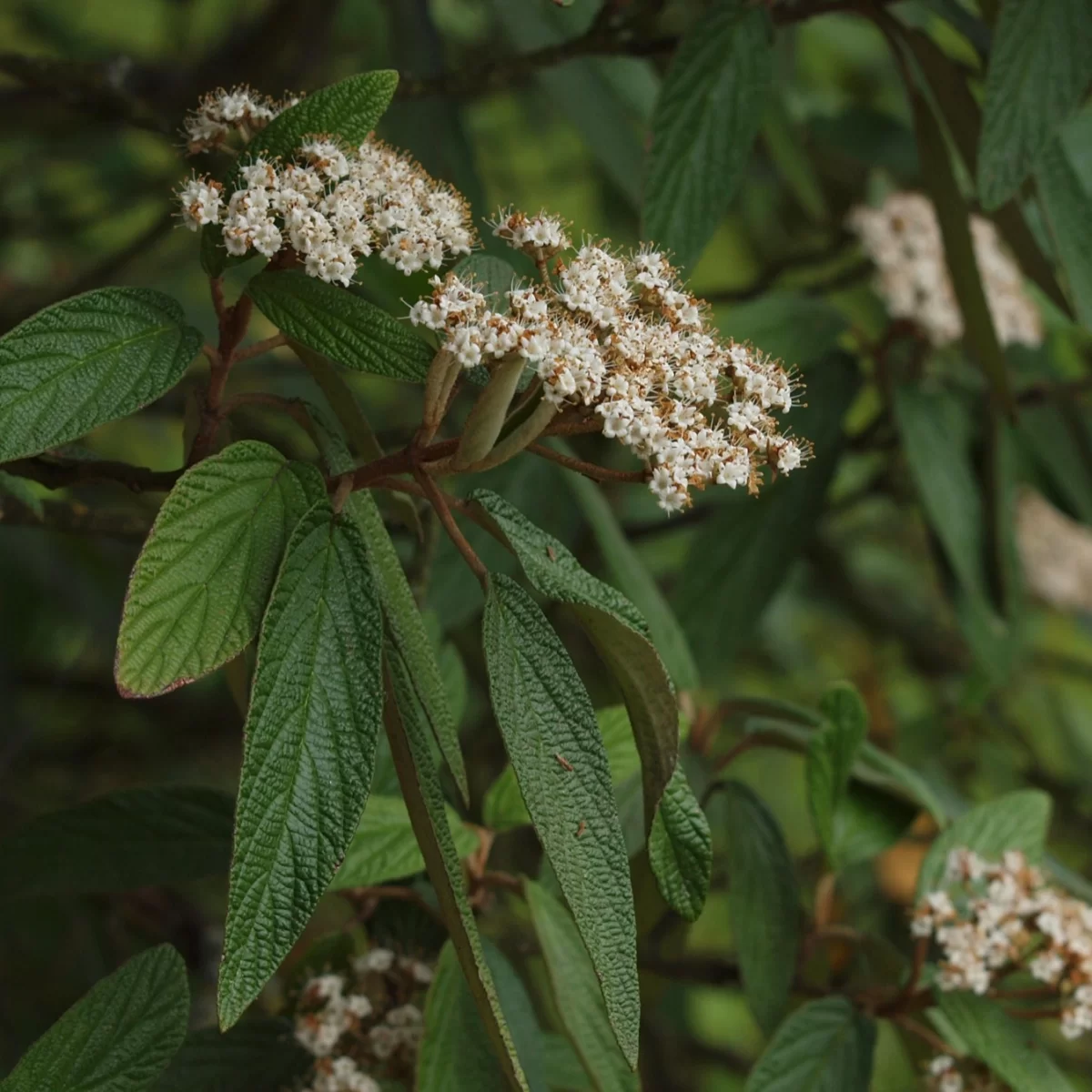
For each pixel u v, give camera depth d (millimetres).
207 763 1986
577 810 934
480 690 1684
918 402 1382
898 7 1415
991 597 1378
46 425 925
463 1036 1030
